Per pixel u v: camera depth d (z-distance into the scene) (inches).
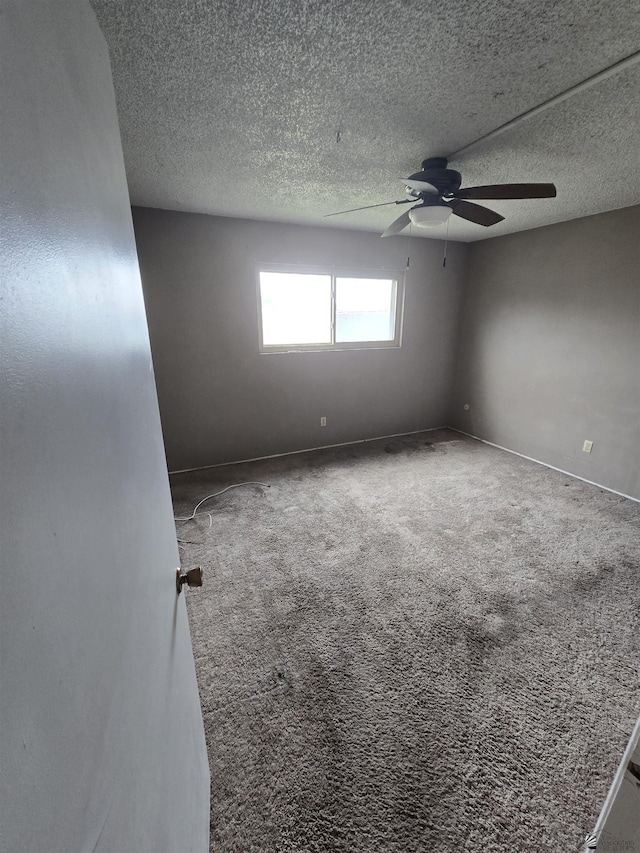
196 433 136.3
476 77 49.1
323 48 43.7
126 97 53.2
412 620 69.9
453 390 184.1
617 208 109.3
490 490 121.9
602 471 123.2
